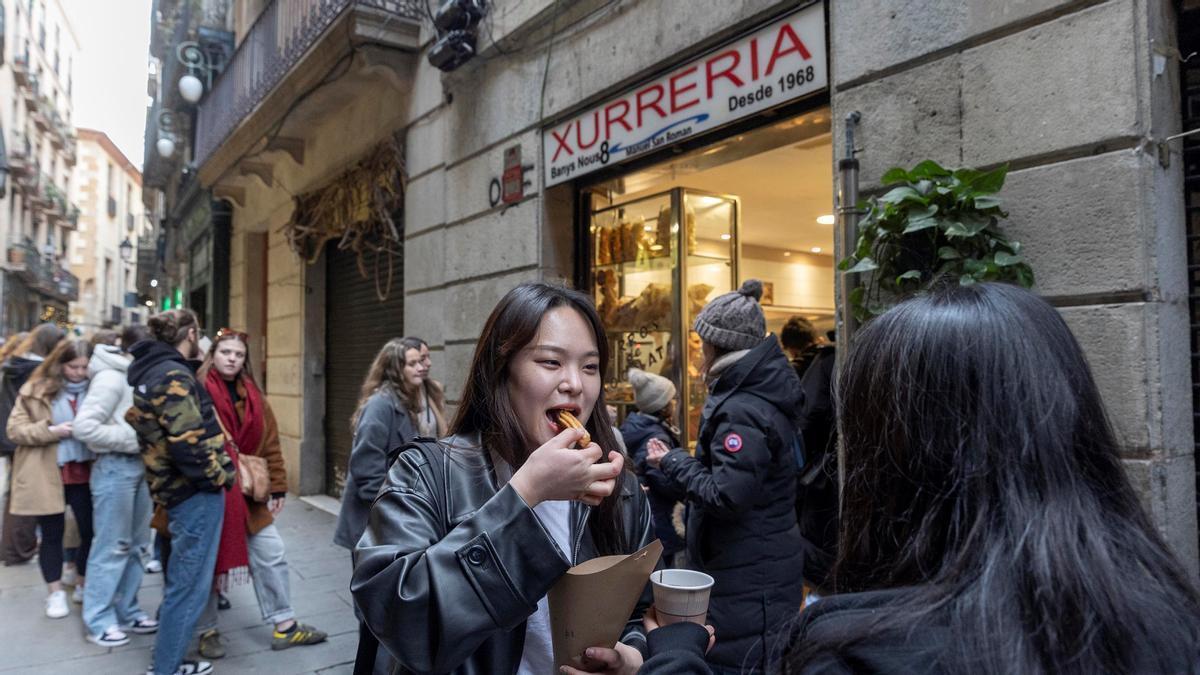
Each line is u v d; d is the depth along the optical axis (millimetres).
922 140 2889
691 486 2666
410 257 6676
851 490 891
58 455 4848
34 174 32625
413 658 1151
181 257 18250
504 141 5496
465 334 5840
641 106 4391
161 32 15320
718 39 3908
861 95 3117
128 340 4539
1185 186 2434
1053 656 643
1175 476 2273
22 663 4074
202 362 4375
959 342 796
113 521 4414
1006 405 756
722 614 2615
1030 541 698
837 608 802
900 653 693
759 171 5051
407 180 6734
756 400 2652
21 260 31094
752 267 7223
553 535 1475
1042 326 807
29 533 6254
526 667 1396
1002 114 2635
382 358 3832
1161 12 2369
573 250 5266
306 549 6602
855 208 2928
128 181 54656
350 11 6047
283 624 4289
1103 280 2346
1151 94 2311
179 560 3654
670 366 4793
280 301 9977
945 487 774
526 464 1229
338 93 7449
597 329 1513
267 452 4383
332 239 9094
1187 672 657
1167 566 738
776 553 2652
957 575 722
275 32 7961
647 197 5051
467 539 1178
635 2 4391
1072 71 2451
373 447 3609
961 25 2766
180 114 14305
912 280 2621
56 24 43250
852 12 3158
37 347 5953
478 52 5629
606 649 1222
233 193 11250
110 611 4430
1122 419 2281
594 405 1546
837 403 961
